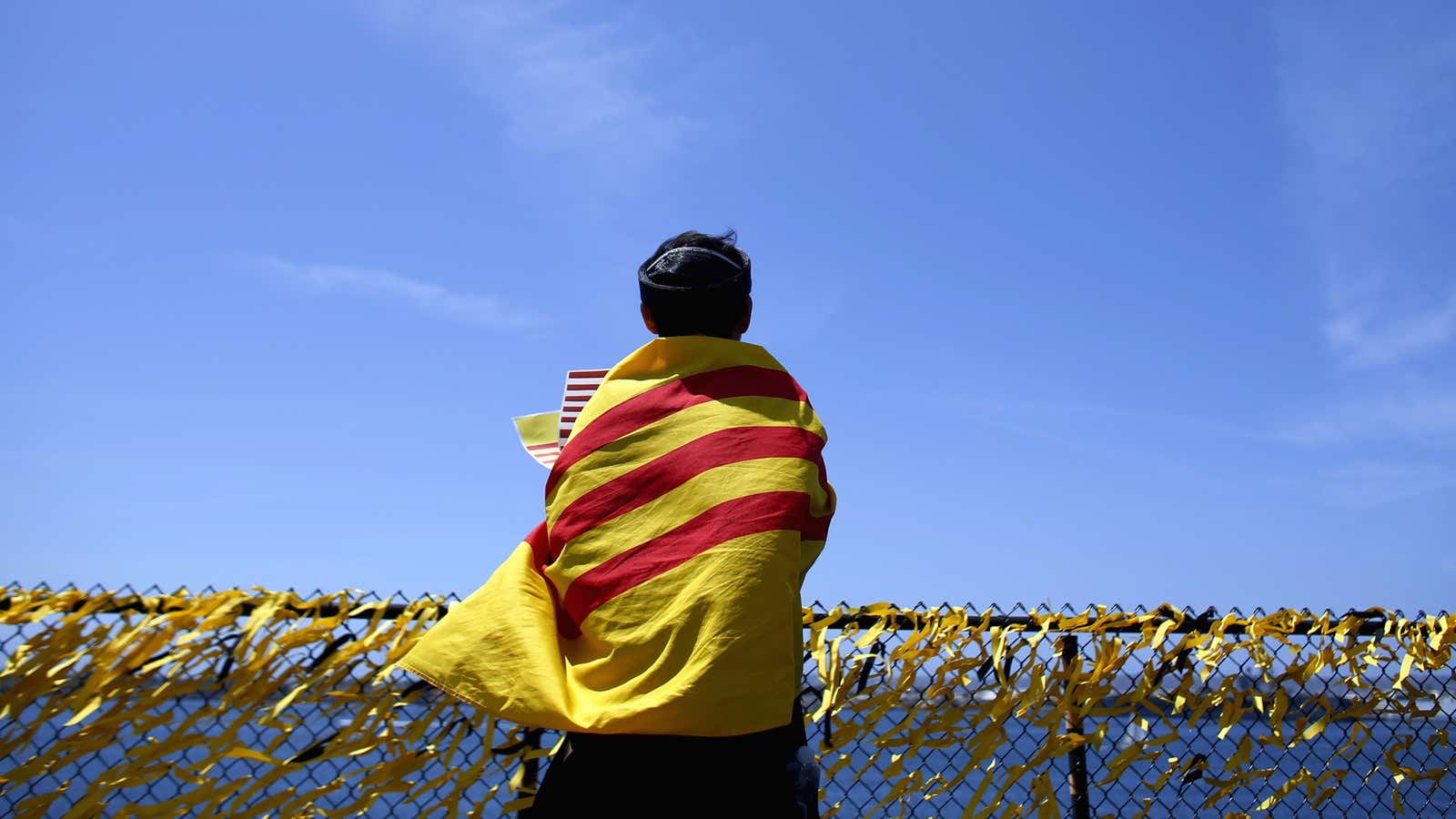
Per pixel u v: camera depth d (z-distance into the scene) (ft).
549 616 5.65
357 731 9.05
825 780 10.07
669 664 5.20
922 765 10.34
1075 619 11.11
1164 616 11.49
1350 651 11.82
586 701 5.28
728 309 6.53
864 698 10.30
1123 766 10.94
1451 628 12.05
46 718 8.37
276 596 9.19
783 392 6.06
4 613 8.52
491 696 5.31
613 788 5.26
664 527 5.53
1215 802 11.30
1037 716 10.82
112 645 8.57
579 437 5.95
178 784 8.97
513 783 8.92
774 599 5.31
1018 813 10.62
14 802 8.23
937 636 10.57
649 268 6.60
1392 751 11.78
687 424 5.80
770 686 5.22
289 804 8.80
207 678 8.77
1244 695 11.42
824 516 5.97
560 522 5.76
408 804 9.04
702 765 5.23
